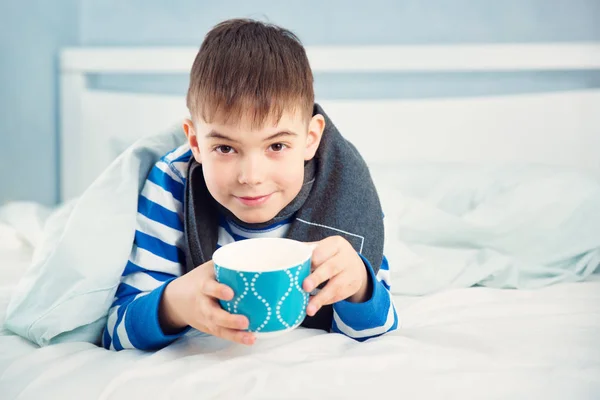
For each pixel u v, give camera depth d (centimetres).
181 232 94
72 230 89
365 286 82
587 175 140
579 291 112
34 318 86
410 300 110
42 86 209
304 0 216
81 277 87
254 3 219
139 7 223
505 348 81
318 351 81
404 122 199
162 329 80
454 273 120
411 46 201
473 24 209
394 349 80
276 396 68
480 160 197
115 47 226
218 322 67
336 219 95
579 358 79
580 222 129
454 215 139
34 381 73
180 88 221
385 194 139
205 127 80
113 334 86
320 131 92
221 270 66
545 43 198
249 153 80
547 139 193
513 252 130
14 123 194
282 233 96
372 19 214
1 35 187
